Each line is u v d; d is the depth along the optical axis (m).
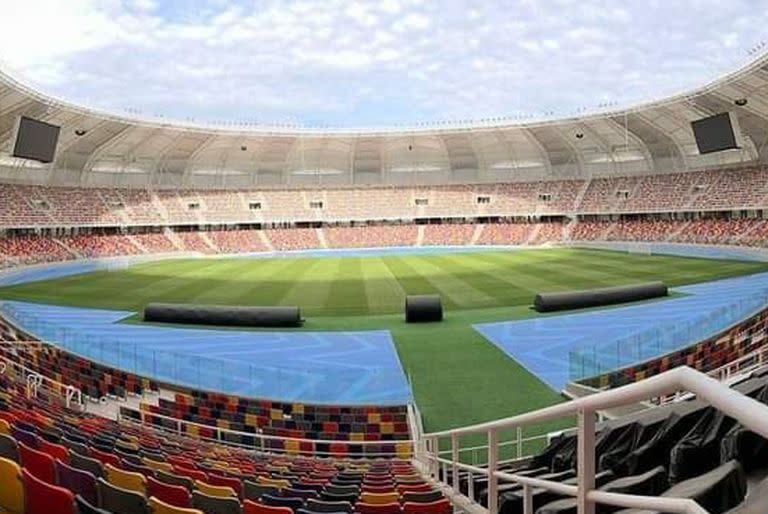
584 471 2.65
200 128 70.88
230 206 78.50
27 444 7.68
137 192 74.12
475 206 80.25
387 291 38.06
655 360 20.11
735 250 51.69
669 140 67.38
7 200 60.03
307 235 77.81
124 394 20.70
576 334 26.05
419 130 76.44
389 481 10.66
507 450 14.44
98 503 5.46
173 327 29.47
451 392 19.45
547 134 73.81
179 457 10.93
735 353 21.36
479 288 38.38
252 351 24.92
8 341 24.08
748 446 4.19
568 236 72.00
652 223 67.69
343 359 23.53
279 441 16.62
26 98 48.94
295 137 76.88
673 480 4.52
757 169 61.62
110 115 60.81
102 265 56.88
